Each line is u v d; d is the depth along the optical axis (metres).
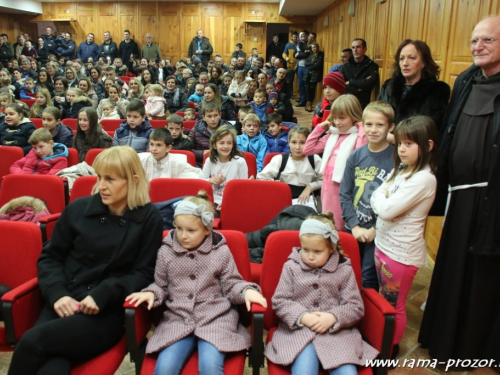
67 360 1.45
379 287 2.11
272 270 1.73
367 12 6.07
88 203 1.74
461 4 2.97
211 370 1.42
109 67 8.32
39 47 13.40
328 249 1.62
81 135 3.90
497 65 1.79
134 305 1.49
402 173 1.85
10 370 1.41
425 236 3.44
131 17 14.31
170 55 14.46
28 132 4.15
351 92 4.97
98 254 1.67
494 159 1.74
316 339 1.50
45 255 1.70
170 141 2.98
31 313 1.61
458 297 1.93
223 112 5.60
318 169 2.89
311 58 9.87
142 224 1.71
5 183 2.70
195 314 1.59
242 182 2.52
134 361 1.54
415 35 3.96
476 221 1.85
